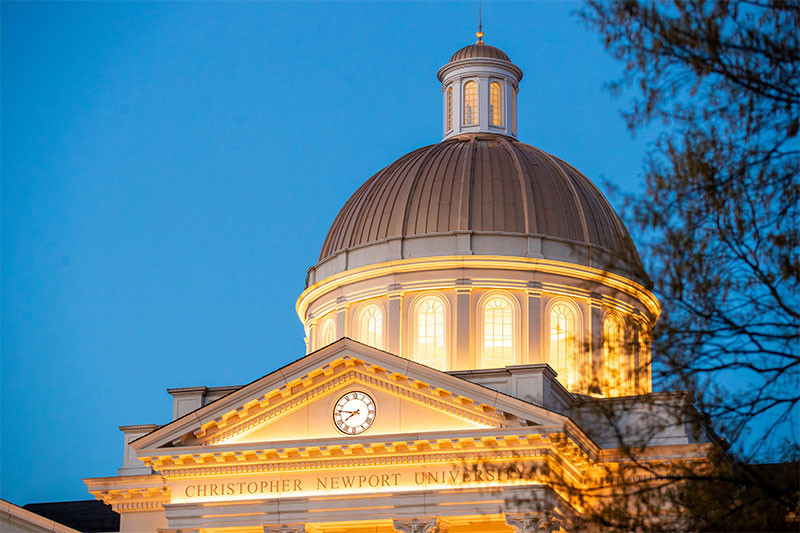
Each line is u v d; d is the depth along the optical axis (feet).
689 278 146.41
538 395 298.15
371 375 297.53
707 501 147.43
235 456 297.53
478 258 347.77
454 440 286.46
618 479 157.89
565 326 347.77
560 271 349.61
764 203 143.54
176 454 299.58
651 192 147.64
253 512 295.48
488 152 374.22
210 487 299.99
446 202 360.69
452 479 287.48
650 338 151.74
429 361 346.74
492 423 288.30
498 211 358.23
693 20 144.36
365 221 370.32
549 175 369.91
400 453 291.17
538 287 347.36
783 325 143.23
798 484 142.51
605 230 364.58
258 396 298.76
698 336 146.41
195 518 297.33
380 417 295.89
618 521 153.07
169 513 298.56
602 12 147.54
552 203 361.92
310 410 300.20
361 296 359.46
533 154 379.35
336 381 299.79
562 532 291.17
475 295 348.38
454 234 353.10
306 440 294.05
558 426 279.69
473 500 284.41
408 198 365.61
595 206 368.89
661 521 152.76
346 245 369.91
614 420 161.99
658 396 154.40
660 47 145.48
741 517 145.18
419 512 287.07
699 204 146.20
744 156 144.36
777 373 143.23
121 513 323.57
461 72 396.78
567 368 339.57
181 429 300.81
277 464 297.53
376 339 356.18
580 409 300.40
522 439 281.33
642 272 149.89
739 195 143.95
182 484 301.84
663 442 291.17
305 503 293.64
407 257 355.15
